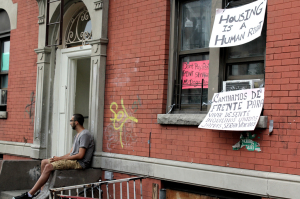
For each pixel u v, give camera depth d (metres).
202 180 5.23
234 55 5.35
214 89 5.38
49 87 8.19
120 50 6.66
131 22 6.52
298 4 4.48
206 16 5.79
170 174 5.62
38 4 8.36
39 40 8.30
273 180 4.49
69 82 8.11
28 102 8.62
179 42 6.05
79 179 6.39
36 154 8.02
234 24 5.09
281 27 4.61
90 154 6.57
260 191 4.60
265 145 4.64
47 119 8.13
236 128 4.72
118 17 6.75
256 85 4.98
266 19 5.03
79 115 6.70
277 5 4.67
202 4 5.86
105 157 6.62
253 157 4.75
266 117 4.61
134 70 6.38
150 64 6.15
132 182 6.22
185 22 6.05
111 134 6.64
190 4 6.00
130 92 6.41
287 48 4.53
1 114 9.18
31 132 8.45
